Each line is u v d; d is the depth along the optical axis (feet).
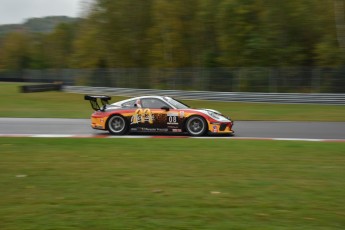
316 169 28.86
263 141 42.39
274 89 117.91
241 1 145.48
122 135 49.44
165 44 171.94
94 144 40.19
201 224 18.10
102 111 50.67
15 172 28.04
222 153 35.04
